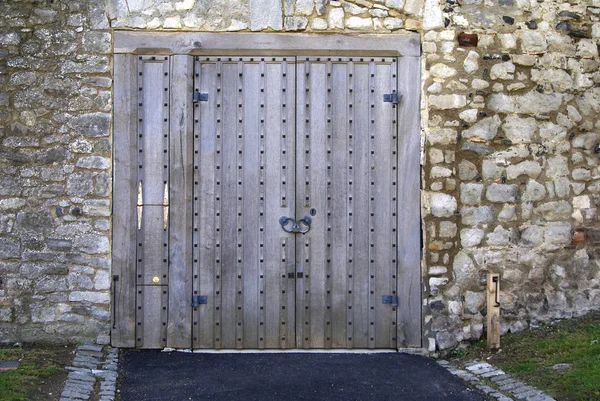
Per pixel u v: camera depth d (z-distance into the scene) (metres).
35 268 5.67
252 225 5.86
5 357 5.23
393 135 5.89
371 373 5.23
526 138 6.00
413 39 5.90
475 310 5.88
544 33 6.05
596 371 4.86
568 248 6.09
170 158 5.80
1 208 5.66
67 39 5.73
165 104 5.80
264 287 5.85
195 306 5.80
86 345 5.65
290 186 5.87
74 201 5.71
